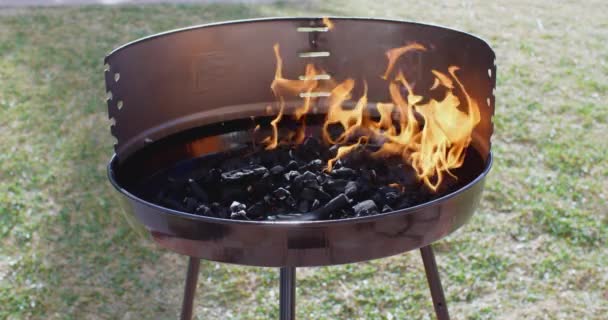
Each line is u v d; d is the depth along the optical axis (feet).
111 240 9.37
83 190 10.45
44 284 8.54
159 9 18.89
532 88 14.05
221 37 6.14
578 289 8.43
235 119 6.48
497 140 11.87
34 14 18.24
